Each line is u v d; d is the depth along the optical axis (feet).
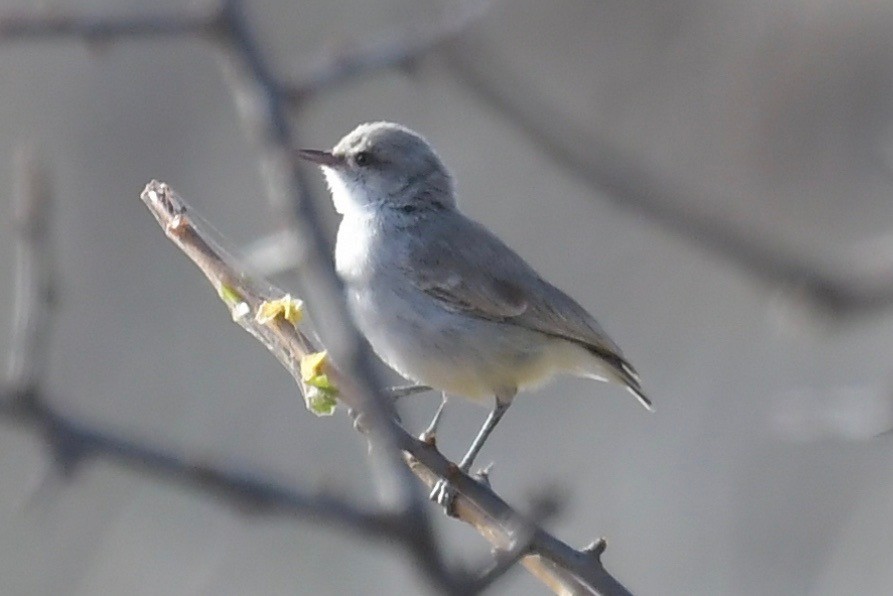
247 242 46.39
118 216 47.09
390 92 48.75
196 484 13.15
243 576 42.60
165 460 13.08
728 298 50.08
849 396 26.02
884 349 45.57
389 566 43.55
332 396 18.10
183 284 46.44
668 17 47.96
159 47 48.62
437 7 45.03
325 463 42.98
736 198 44.65
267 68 22.13
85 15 21.34
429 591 12.68
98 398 44.42
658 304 49.14
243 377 45.14
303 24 46.65
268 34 45.75
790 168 46.16
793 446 46.52
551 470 45.70
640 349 48.75
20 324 14.06
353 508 13.08
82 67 48.52
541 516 15.88
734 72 47.44
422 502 13.35
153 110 48.34
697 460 47.09
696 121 47.01
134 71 48.55
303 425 43.96
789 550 45.21
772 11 48.06
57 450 12.68
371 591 43.16
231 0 21.98
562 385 47.88
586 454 46.85
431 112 49.06
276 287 20.66
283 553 43.60
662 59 47.60
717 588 45.06
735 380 47.88
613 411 47.60
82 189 47.32
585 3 47.65
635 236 49.16
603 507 46.16
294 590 43.06
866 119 46.24
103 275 46.44
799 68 47.19
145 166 47.80
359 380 18.10
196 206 47.16
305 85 22.67
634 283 49.16
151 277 46.52
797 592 43.96
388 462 14.32
